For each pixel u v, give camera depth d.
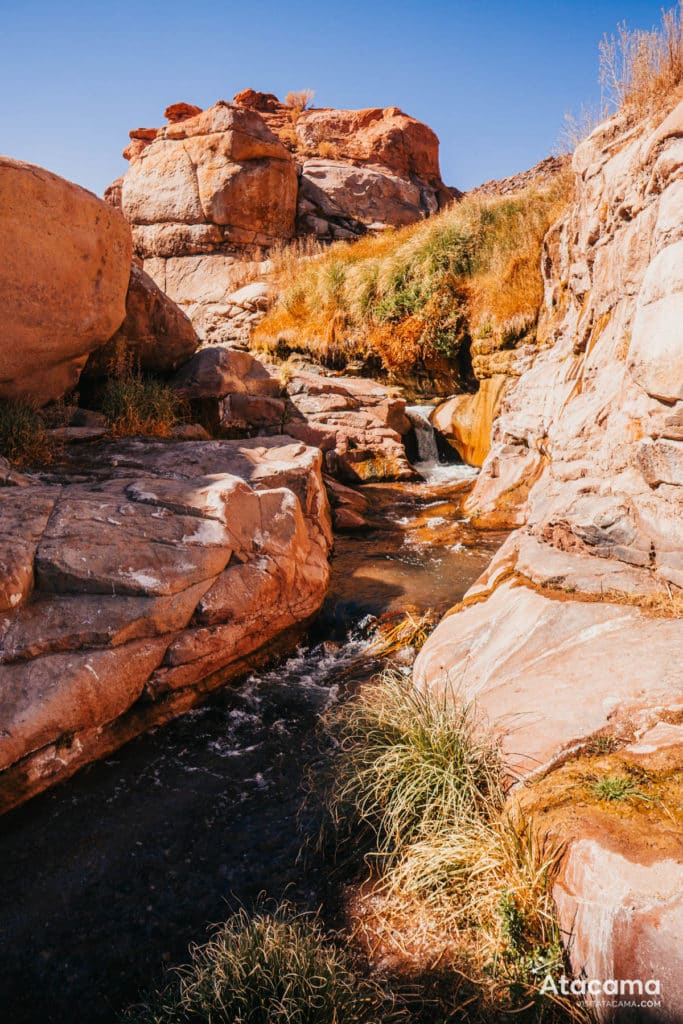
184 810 3.89
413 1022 2.56
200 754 4.41
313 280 15.92
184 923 3.13
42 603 4.46
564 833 2.81
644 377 4.68
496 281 12.61
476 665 4.41
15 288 7.16
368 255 16.39
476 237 13.59
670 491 4.57
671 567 4.54
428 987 2.70
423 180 24.69
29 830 3.72
